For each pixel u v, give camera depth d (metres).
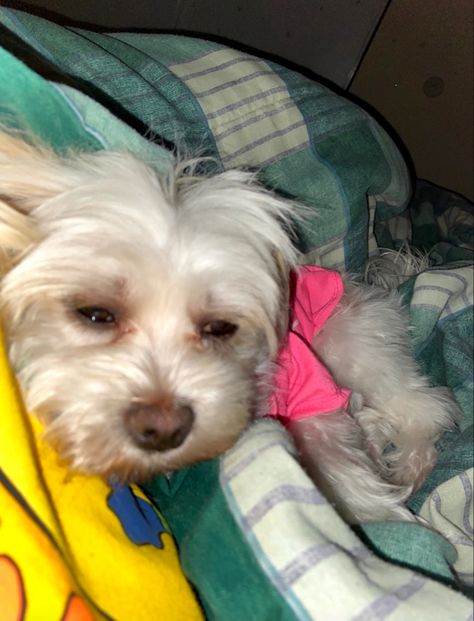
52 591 0.16
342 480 0.28
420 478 0.32
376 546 0.22
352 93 0.54
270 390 0.27
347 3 0.45
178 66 0.30
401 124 0.54
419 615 0.17
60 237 0.22
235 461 0.20
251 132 0.30
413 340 0.35
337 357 0.33
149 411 0.20
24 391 0.22
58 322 0.22
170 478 0.23
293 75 0.33
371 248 0.39
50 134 0.22
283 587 0.17
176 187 0.24
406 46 0.52
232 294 0.23
